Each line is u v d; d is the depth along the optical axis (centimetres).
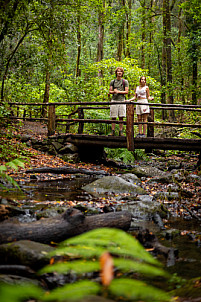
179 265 234
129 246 106
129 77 1434
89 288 104
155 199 495
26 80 1238
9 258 204
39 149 897
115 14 1967
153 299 155
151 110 1012
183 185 609
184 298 154
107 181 566
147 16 2144
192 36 1633
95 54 3284
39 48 1216
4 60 1141
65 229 247
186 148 773
